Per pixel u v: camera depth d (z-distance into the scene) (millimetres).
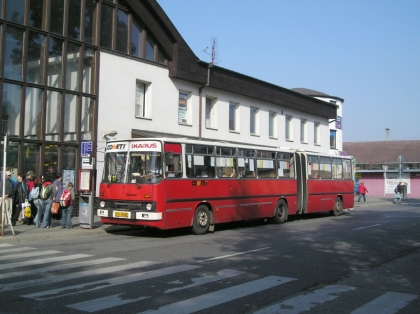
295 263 10492
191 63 26078
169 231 17141
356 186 51188
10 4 18297
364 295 7719
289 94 35281
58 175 17188
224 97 29453
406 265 10508
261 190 19281
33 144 18953
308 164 22656
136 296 7340
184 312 6516
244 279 8719
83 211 16906
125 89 22750
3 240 13781
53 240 14562
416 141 71062
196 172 16062
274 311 6680
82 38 20906
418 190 59938
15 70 18422
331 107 41031
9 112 18156
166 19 24453
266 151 19875
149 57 24344
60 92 20031
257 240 14562
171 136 25281
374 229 18172
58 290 7699
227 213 17328
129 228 17609
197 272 9305
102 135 21594
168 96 25203
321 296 7590
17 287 7906
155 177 14703
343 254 11875
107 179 15609
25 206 17375
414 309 6926
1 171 17781
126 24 23141
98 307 6688
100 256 11250
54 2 19922
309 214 26422
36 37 19250
